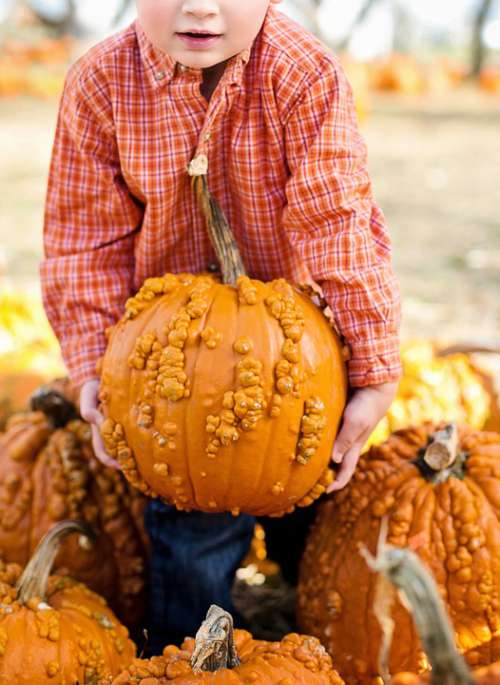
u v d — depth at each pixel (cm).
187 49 206
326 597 236
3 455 260
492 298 583
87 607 222
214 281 229
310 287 236
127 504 256
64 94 237
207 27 203
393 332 227
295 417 211
